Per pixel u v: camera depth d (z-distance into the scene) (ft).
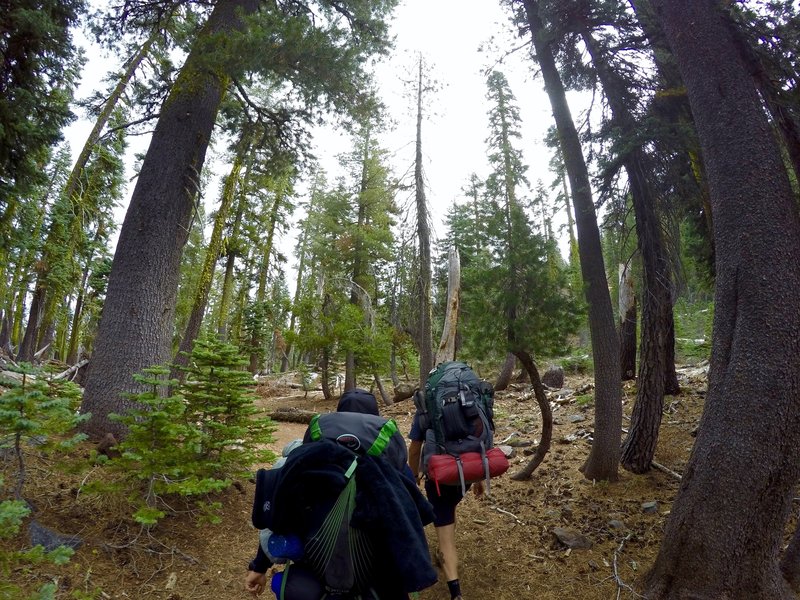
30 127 26.84
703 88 14.76
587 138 24.57
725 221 13.88
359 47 27.89
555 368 45.68
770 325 12.66
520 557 16.44
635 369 42.80
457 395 13.92
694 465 13.46
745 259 13.28
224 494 18.95
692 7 15.49
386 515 7.55
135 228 22.62
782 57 16.65
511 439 29.27
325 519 7.58
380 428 8.86
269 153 37.14
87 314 108.37
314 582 7.59
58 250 82.58
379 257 64.28
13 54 28.60
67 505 15.24
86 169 86.74
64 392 20.16
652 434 22.75
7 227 31.24
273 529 7.85
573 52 26.27
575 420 31.71
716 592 12.39
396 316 48.80
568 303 20.30
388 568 7.72
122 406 20.45
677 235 24.45
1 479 9.86
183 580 13.89
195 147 24.50
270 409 46.60
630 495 20.54
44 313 94.99
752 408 12.48
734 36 15.76
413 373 78.13
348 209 65.87
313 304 59.82
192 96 24.71
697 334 65.57
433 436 13.92
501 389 48.37
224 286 73.10
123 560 13.93
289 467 7.95
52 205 82.48
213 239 39.24
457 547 17.17
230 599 13.44
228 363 18.11
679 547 13.23
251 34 23.45
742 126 13.99
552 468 23.86
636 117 24.45
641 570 15.07
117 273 22.15
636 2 22.30
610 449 21.88
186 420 17.16
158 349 22.07
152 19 31.42
